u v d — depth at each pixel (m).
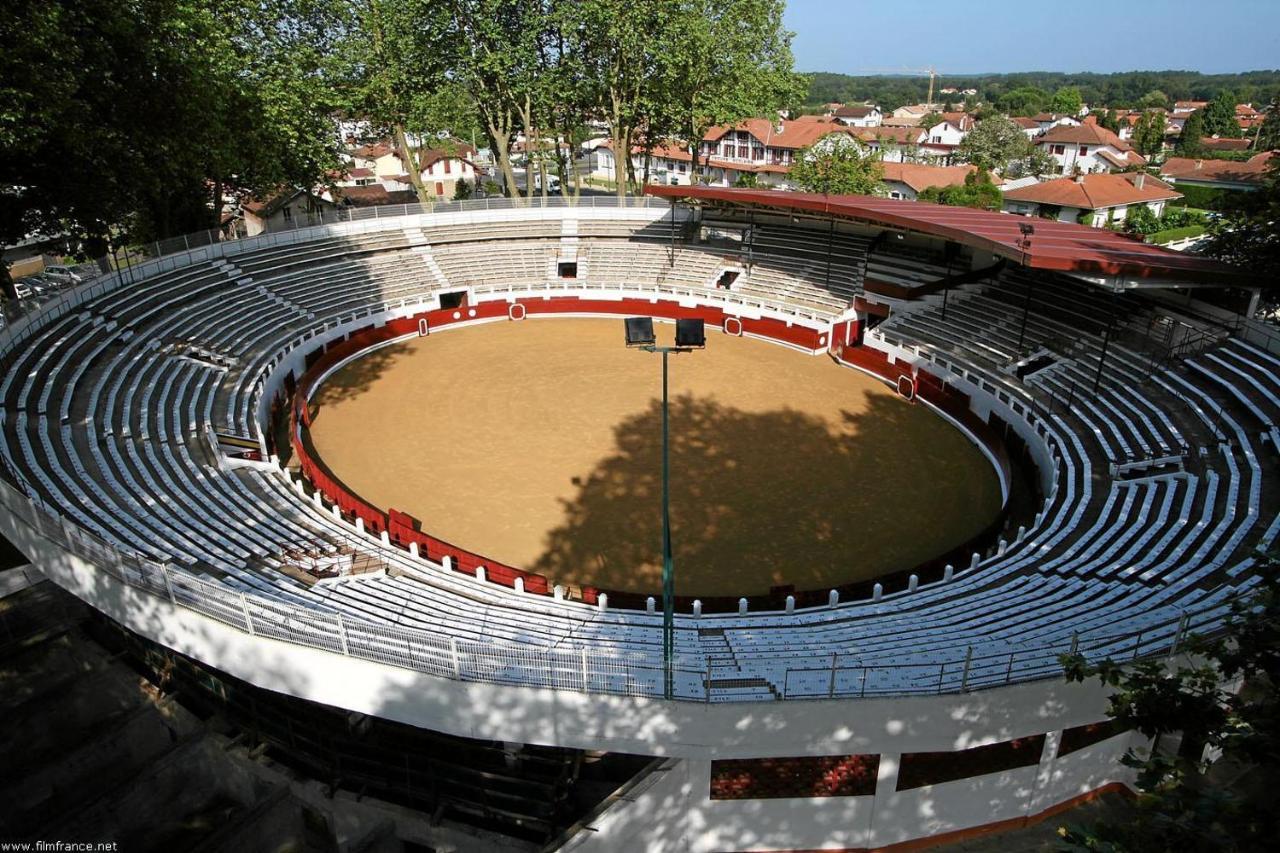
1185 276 34.03
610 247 61.03
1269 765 10.88
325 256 53.84
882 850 19.62
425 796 20.14
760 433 38.94
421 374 46.59
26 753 23.64
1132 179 89.81
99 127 33.47
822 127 111.94
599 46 58.56
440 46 56.53
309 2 51.75
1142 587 21.86
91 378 33.19
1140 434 31.52
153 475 27.91
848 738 16.98
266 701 22.50
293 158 53.00
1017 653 17.58
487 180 110.38
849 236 57.25
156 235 51.28
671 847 19.38
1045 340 40.88
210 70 39.59
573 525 30.66
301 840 21.73
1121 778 20.52
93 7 31.36
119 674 24.91
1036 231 43.50
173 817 21.91
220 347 40.59
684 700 16.62
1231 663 12.02
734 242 60.22
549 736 17.50
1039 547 25.69
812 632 21.36
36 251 59.50
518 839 19.36
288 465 35.12
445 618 21.16
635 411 41.31
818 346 50.41
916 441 38.41
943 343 43.72
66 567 20.14
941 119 170.12
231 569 22.14
